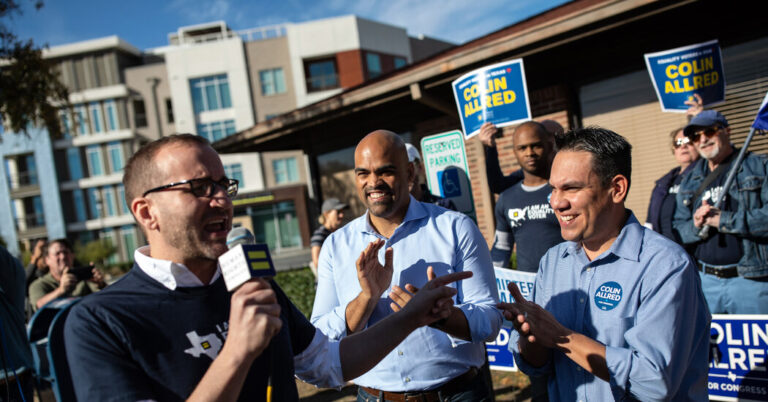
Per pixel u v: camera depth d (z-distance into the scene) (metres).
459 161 3.70
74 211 33.28
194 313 1.22
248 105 30.98
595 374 1.50
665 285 1.48
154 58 34.31
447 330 1.78
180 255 1.27
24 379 2.66
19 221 33.75
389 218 2.21
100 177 32.75
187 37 36.50
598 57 5.88
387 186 2.10
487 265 2.09
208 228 1.27
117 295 1.20
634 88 5.83
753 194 2.85
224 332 1.25
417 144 7.72
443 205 3.42
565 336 1.54
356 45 30.81
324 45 30.86
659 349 1.41
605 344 1.59
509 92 3.81
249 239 2.12
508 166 6.45
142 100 32.09
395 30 33.09
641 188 5.95
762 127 2.83
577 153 1.57
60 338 1.15
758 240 2.81
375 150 2.09
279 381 1.31
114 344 1.12
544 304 1.85
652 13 4.34
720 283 3.01
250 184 30.69
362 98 6.41
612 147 1.55
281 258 26.28
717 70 3.95
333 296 2.28
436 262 2.08
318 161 9.55
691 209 3.22
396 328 1.62
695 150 3.45
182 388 1.15
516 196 3.39
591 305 1.66
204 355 1.20
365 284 1.92
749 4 4.68
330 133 8.88
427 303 1.65
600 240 1.68
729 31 5.09
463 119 4.12
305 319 1.58
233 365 1.01
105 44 31.61
